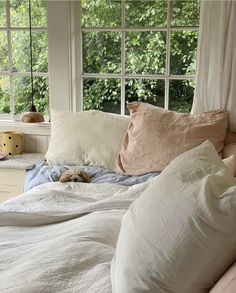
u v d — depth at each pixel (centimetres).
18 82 307
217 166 119
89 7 282
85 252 127
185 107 279
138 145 241
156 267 95
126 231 111
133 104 263
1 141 293
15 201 184
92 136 259
